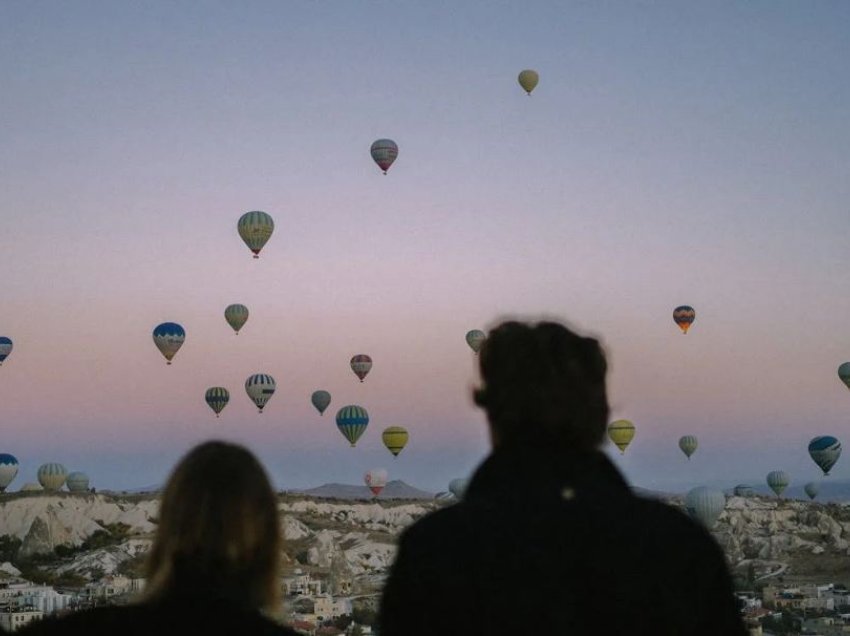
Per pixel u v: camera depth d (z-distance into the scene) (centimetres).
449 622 363
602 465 393
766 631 7719
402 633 371
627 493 385
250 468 406
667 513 379
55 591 8688
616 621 359
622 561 362
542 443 388
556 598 358
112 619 389
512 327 405
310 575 10256
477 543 368
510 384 390
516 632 357
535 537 366
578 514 370
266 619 395
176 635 383
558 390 387
